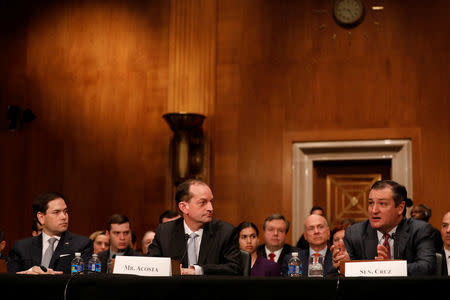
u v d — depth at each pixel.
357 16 7.70
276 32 8.03
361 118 7.59
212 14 8.21
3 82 8.89
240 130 7.97
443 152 7.27
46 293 2.49
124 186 8.30
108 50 8.62
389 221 3.54
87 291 2.47
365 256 3.69
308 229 4.58
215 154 7.99
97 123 8.52
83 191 8.42
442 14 7.49
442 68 7.40
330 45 7.81
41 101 8.74
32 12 8.95
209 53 8.15
